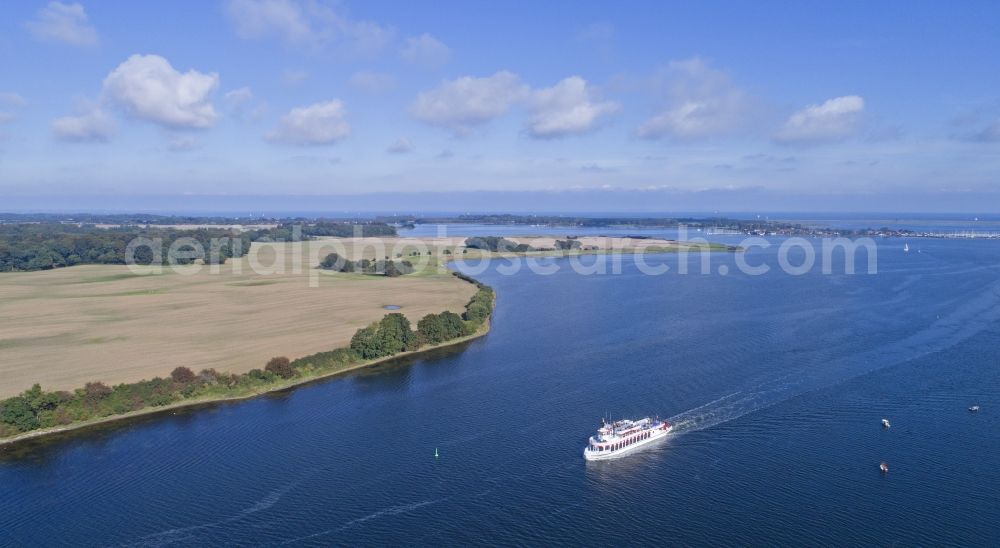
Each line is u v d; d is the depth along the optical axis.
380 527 108.38
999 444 134.25
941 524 106.81
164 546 103.44
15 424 142.75
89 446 138.25
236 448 136.75
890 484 119.19
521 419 150.00
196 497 117.25
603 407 156.25
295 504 114.88
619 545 103.00
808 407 154.50
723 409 154.25
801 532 105.38
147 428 147.75
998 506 111.69
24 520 110.25
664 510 112.25
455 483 122.12
